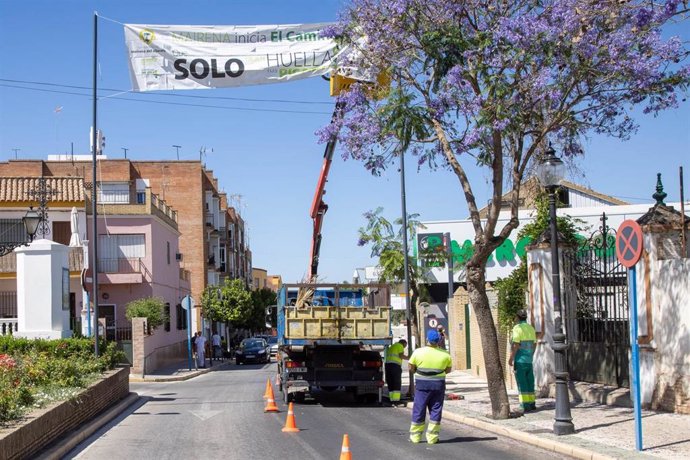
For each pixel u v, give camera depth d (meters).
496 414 15.95
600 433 13.12
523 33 14.53
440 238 31.72
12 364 15.11
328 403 21.28
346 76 16.03
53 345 20.97
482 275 16.09
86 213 42.34
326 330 20.38
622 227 11.77
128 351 38.50
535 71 15.13
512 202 15.94
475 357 28.42
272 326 26.64
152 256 45.34
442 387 13.58
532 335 16.84
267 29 15.66
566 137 16.66
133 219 45.06
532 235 22.19
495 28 15.27
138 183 60.78
